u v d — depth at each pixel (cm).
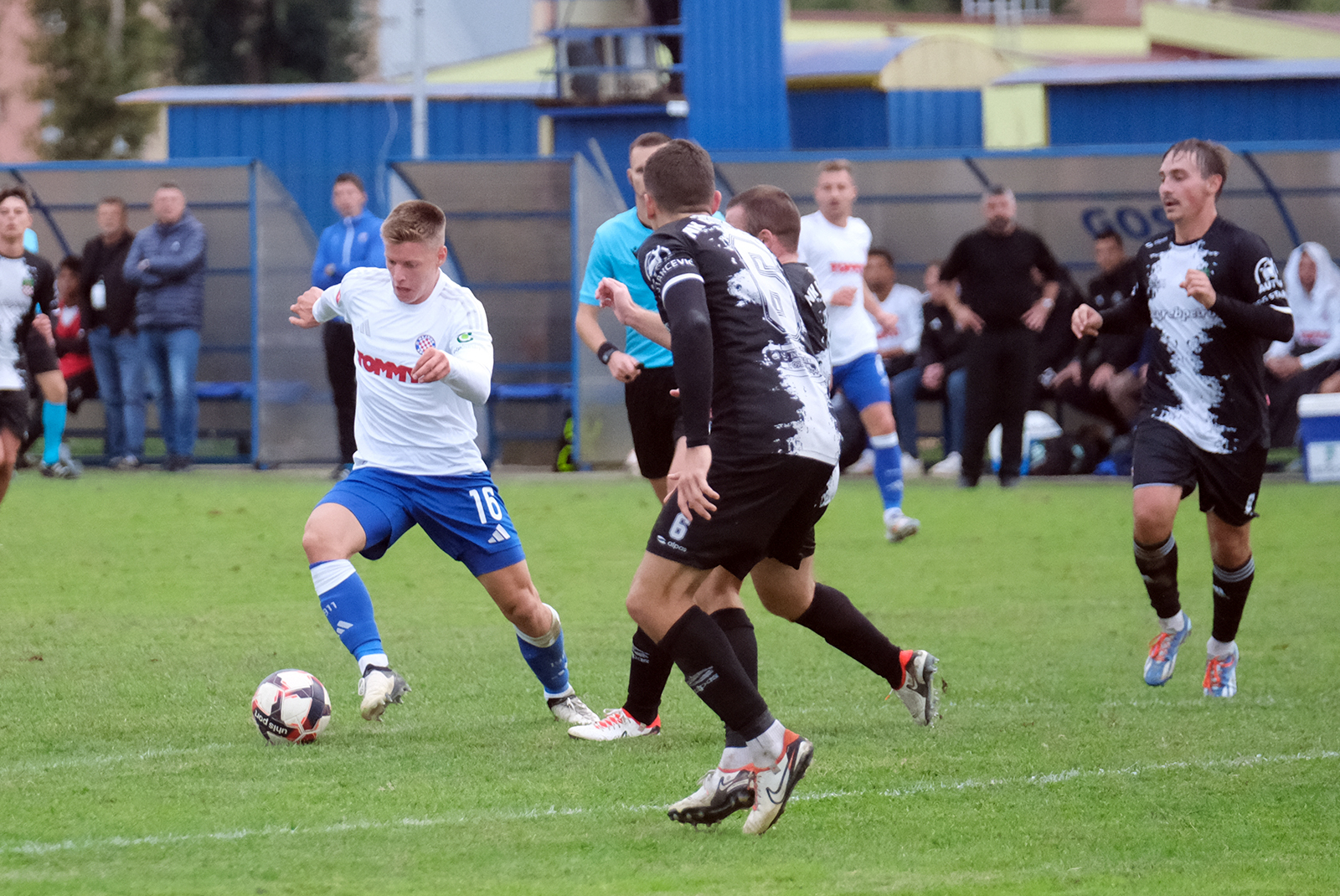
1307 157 5669
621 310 1644
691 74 6681
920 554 3597
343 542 1814
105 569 3275
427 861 1319
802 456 1488
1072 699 2053
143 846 1355
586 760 1700
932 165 5947
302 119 7269
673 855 1343
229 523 4100
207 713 1934
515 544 1867
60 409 5356
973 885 1259
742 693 1405
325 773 1630
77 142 11331
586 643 2470
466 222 6141
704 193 1546
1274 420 5581
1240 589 2062
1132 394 5500
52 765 1655
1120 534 3925
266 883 1252
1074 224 6047
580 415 5941
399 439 1856
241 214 6175
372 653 1772
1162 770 1652
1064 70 7075
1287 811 1488
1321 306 5488
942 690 1861
